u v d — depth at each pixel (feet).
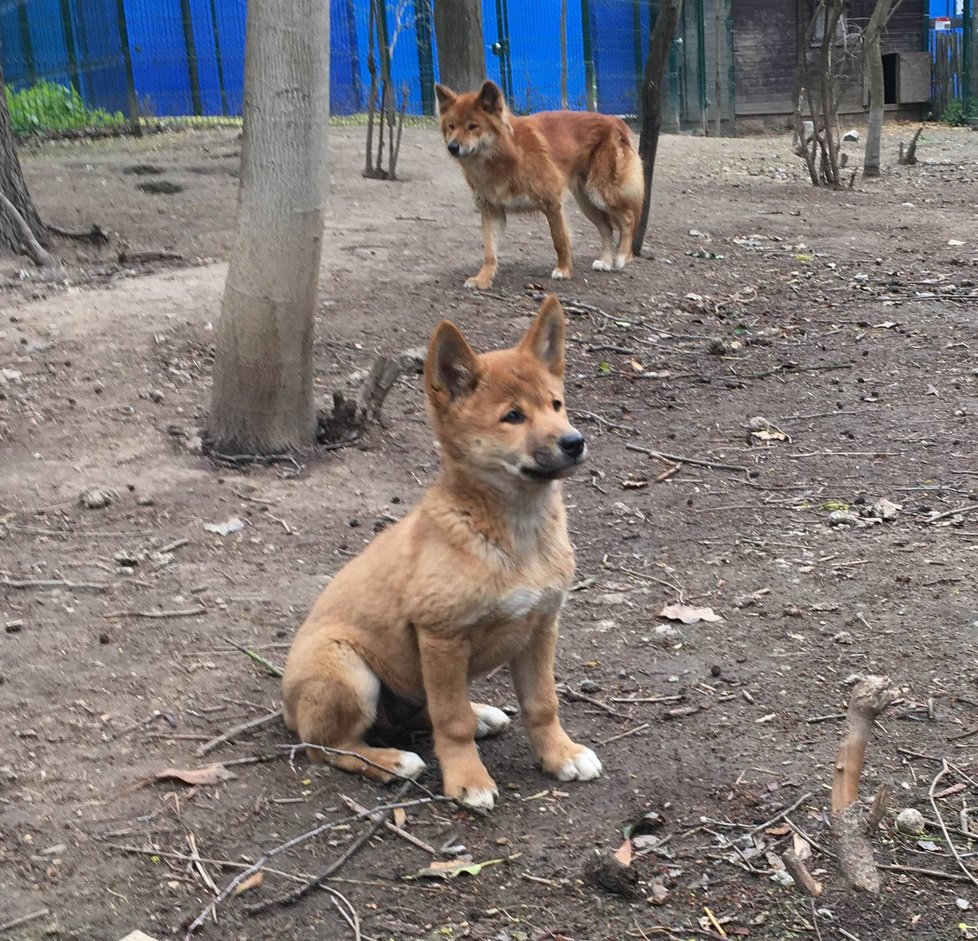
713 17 83.05
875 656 14.64
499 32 81.35
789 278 36.29
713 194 51.67
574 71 81.30
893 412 24.97
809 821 11.31
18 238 34.81
